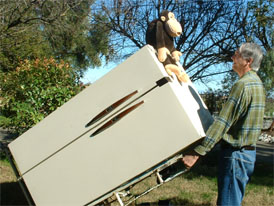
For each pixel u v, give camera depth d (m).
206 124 2.79
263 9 9.87
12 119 4.89
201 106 3.04
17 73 5.20
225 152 2.50
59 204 2.71
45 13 11.38
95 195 2.59
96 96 2.57
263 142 12.96
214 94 11.73
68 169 2.67
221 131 2.38
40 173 2.75
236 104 2.39
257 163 7.95
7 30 10.59
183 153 2.60
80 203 2.65
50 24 11.34
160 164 2.51
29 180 2.79
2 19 9.99
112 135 2.51
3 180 5.12
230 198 2.46
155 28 2.68
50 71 5.11
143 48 2.44
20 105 4.60
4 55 11.30
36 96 4.68
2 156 7.10
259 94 2.47
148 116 2.40
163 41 2.65
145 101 2.41
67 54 16.02
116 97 2.50
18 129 5.09
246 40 10.41
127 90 2.47
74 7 11.77
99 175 2.57
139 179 2.54
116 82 2.51
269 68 8.28
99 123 2.55
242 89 2.41
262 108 2.49
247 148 2.49
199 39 11.16
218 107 11.48
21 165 2.81
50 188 2.73
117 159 2.51
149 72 2.40
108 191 2.56
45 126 2.73
